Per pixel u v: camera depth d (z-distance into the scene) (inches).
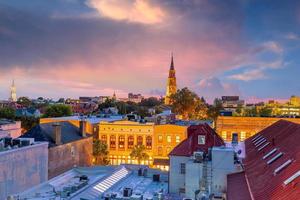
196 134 1833.2
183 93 6939.0
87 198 1557.6
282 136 1556.3
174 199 1606.8
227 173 1545.3
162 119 4628.4
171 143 4005.9
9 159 1804.9
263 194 1048.2
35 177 2062.0
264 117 3831.2
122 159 4119.1
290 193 898.7
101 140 4077.3
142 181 2025.1
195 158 1615.4
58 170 2432.3
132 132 4106.8
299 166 1015.6
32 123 5118.1
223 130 3828.7
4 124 3563.0
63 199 1529.3
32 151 2030.0
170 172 1777.8
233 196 1235.9
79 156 2783.0
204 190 1553.9
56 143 2442.2
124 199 1526.8
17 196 1577.3
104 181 1866.4
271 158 1358.3
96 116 5374.0
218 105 7406.5
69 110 6284.5
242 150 1870.1
